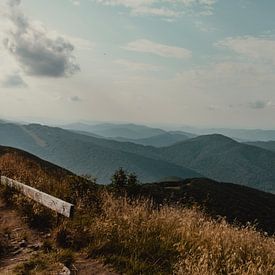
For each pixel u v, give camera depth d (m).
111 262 7.36
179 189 56.34
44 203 10.29
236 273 6.86
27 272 6.73
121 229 8.49
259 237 9.16
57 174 16.47
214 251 7.57
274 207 65.06
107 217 9.24
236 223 10.11
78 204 10.37
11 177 14.65
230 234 8.63
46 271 6.77
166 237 8.30
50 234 8.90
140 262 7.27
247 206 54.00
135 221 8.97
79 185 11.69
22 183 12.53
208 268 7.03
